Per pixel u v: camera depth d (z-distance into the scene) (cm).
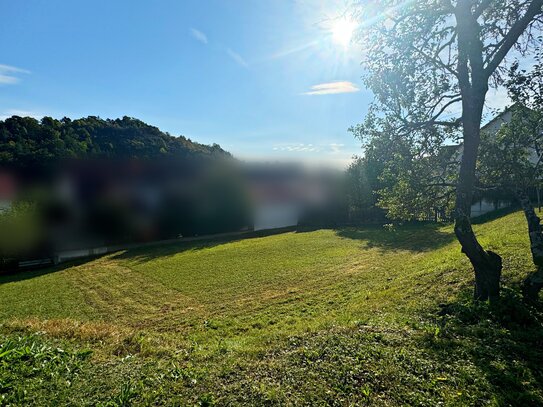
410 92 727
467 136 628
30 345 521
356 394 353
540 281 566
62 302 1222
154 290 1310
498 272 593
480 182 720
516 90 651
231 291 1216
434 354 422
